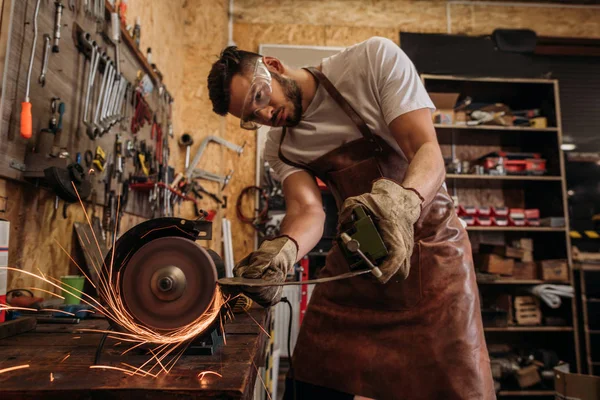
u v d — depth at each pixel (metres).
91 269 1.55
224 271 0.91
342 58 1.21
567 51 3.94
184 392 0.58
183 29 3.49
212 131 3.42
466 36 3.90
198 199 3.15
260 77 1.04
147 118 2.30
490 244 3.65
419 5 4.12
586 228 3.77
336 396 1.22
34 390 0.58
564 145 3.91
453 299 1.09
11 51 1.17
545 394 3.13
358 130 1.20
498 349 3.67
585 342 3.30
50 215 1.44
